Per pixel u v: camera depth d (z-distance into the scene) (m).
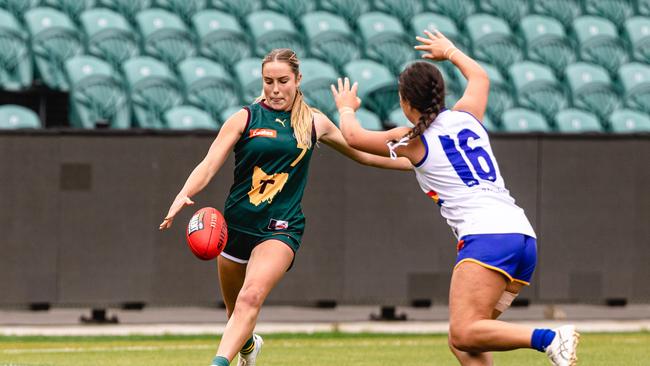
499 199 18.16
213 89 52.31
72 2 57.06
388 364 28.66
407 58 58.44
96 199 38.47
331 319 41.47
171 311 43.44
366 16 60.34
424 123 18.17
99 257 38.50
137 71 52.12
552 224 40.97
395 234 40.22
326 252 39.84
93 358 29.75
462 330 17.64
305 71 53.91
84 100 49.62
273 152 20.17
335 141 21.42
